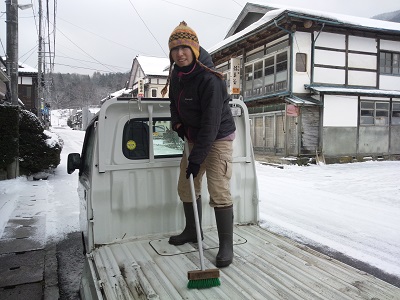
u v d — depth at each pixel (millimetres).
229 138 2373
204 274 1870
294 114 13383
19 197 7062
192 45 2105
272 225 5348
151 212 2713
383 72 15891
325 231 5094
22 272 3635
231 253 2207
